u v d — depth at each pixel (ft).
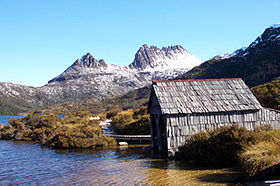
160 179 50.83
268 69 360.48
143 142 118.42
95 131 119.75
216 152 58.03
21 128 179.83
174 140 69.67
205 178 48.57
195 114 70.64
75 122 194.18
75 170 66.33
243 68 442.09
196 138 63.82
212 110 70.44
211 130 64.59
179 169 58.23
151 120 94.12
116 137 123.34
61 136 118.93
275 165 39.96
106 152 95.30
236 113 73.05
